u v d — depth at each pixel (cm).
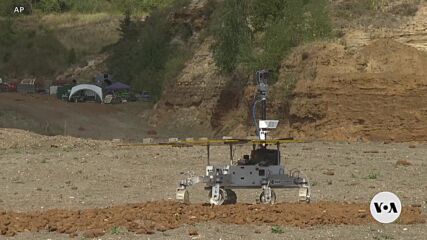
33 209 3897
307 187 3503
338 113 9944
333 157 7275
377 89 9788
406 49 10306
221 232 2919
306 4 12325
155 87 18212
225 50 13812
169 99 16100
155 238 2789
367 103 9788
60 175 5791
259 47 13025
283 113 10956
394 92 9694
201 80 15325
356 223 3134
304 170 6044
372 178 5400
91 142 9356
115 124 16075
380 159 7031
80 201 4266
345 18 12056
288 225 3066
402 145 8756
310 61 10825
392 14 11494
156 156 7406
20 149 8494
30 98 19450
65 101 19325
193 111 15238
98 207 3944
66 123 15850
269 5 13338
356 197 4272
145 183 5291
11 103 17800
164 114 16000
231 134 12125
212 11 18412
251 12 13638
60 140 9362
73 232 2927
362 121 9756
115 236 2820
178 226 3031
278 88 11125
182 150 8169
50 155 7538
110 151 8094
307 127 10238
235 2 13762
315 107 10162
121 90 19900
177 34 19725
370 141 9444
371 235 2894
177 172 6034
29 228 3023
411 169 6059
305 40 11788
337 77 10131
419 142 9175
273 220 3128
